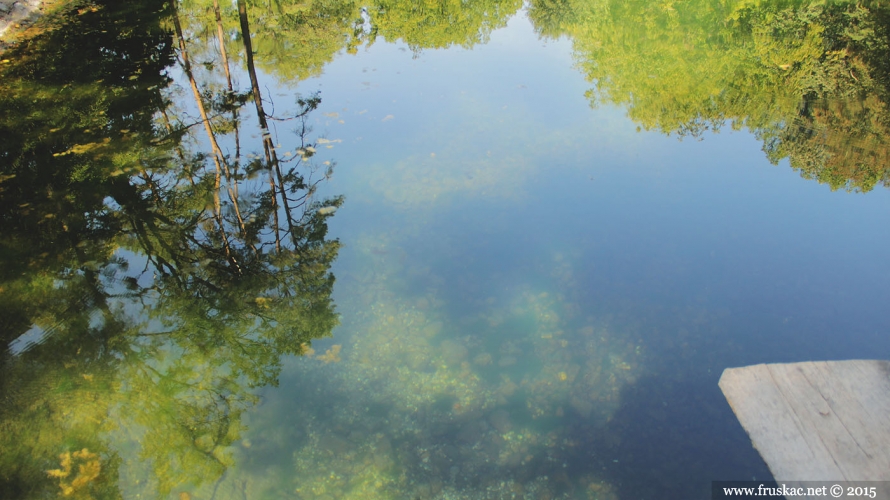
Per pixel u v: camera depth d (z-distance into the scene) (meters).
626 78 10.28
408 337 5.54
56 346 5.11
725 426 4.52
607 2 13.70
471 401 4.96
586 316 5.63
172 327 5.46
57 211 6.71
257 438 4.61
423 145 8.38
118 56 10.70
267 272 6.18
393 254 6.49
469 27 13.36
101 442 4.38
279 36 12.36
